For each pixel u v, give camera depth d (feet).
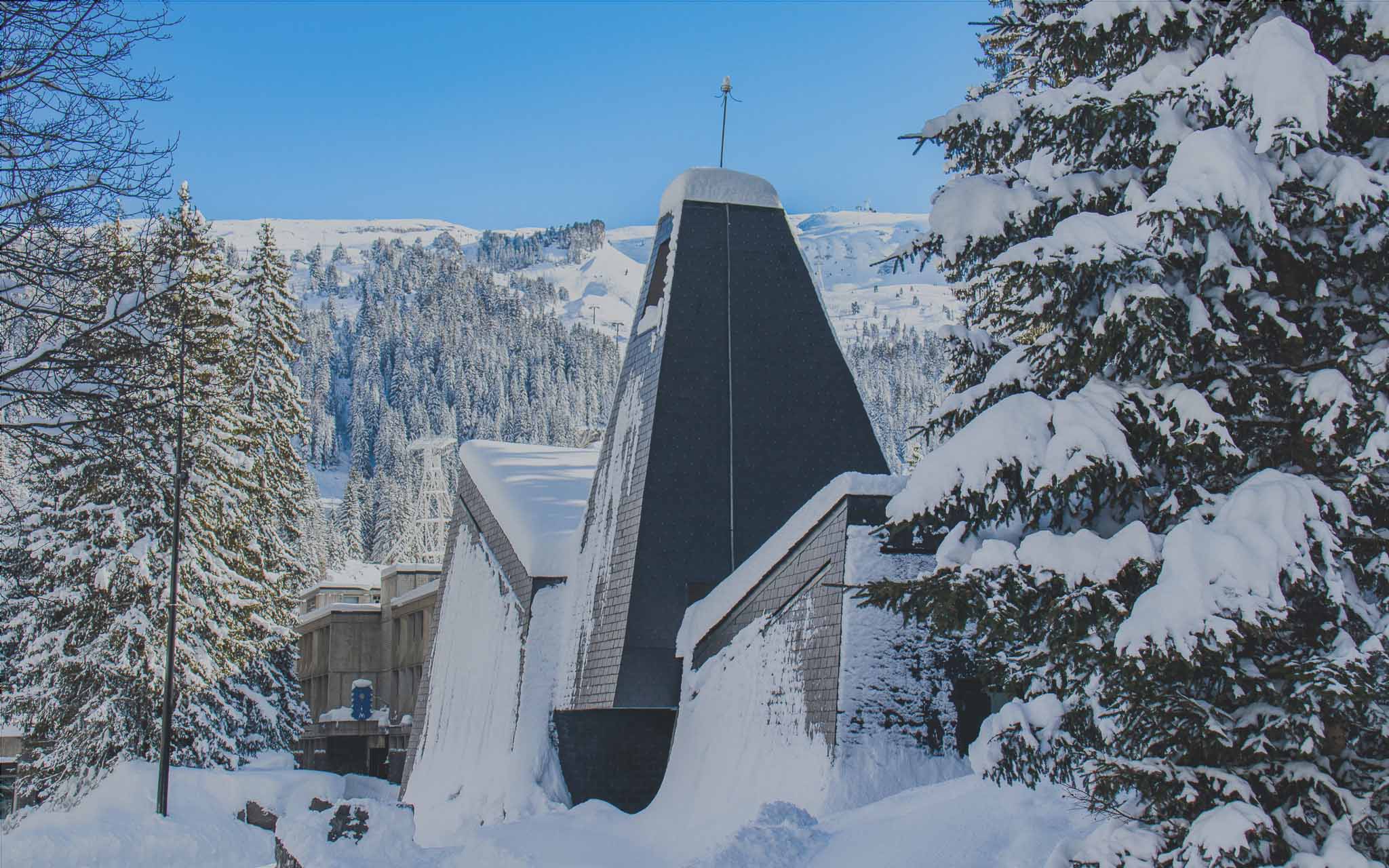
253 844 108.06
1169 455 34.42
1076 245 33.78
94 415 48.70
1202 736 31.58
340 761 218.59
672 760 79.25
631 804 85.61
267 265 165.37
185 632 127.95
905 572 64.80
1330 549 30.37
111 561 122.83
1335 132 34.12
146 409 49.88
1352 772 31.35
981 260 39.37
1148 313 32.55
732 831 64.90
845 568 64.49
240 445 141.38
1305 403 33.22
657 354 88.33
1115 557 32.09
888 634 64.13
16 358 46.39
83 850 93.25
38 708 126.82
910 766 62.34
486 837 71.05
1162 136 35.45
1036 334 44.57
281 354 165.68
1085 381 36.11
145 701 127.95
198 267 130.21
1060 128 37.76
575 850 67.21
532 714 89.04
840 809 60.23
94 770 126.82
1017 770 36.52
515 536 99.04
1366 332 34.86
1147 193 36.04
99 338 48.91
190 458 114.52
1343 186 32.37
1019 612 33.06
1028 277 34.86
